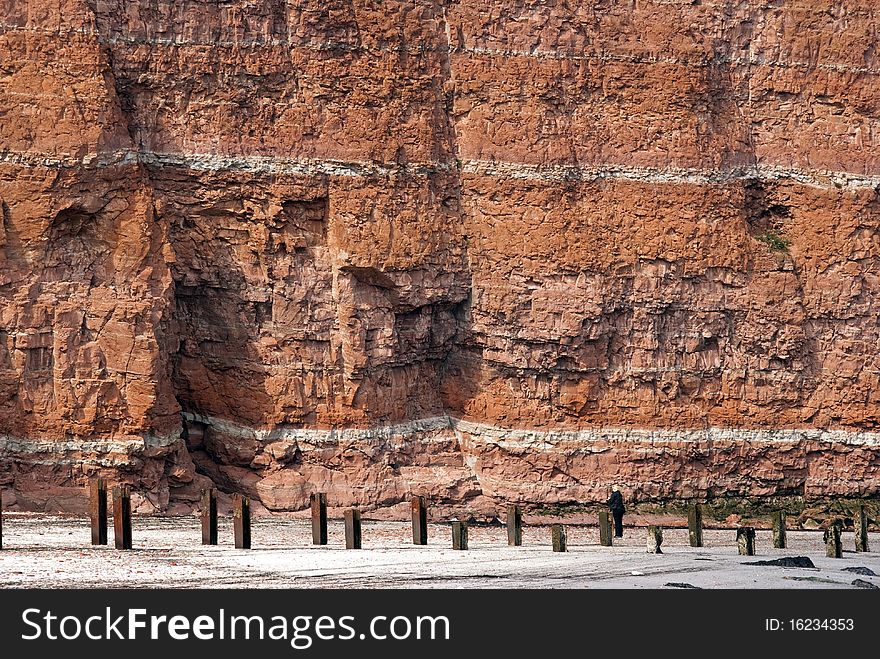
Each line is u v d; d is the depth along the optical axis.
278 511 52.38
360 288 53.75
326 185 53.41
